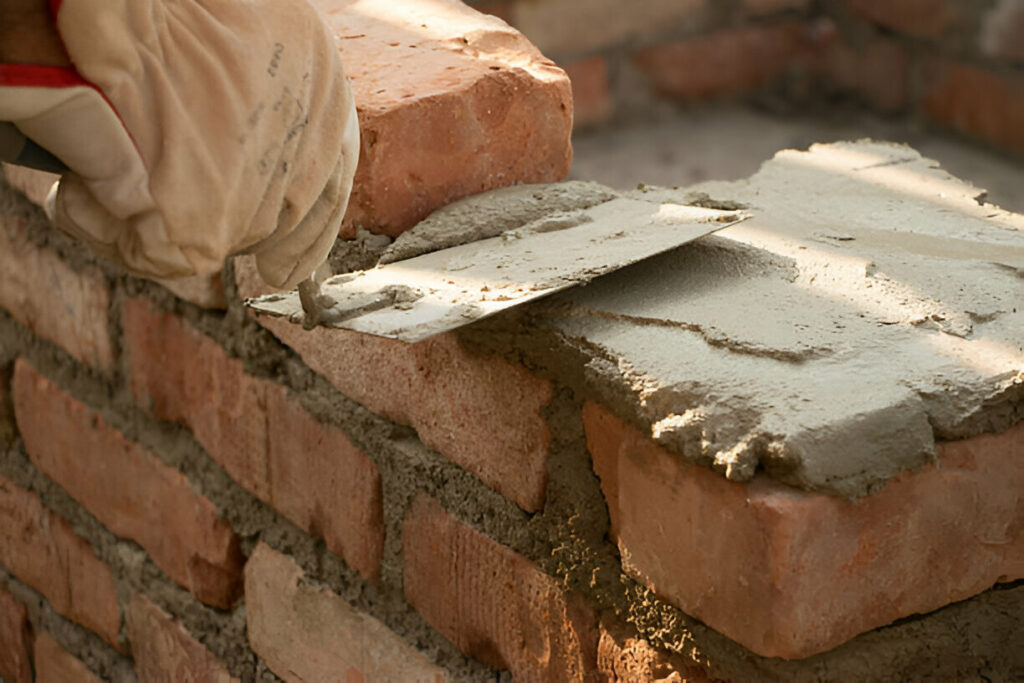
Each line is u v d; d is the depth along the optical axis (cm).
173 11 88
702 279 122
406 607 150
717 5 408
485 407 129
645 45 403
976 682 114
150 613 195
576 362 114
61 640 222
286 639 170
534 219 137
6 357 218
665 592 111
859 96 419
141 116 87
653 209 136
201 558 181
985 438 106
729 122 409
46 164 93
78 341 199
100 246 95
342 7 168
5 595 237
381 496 148
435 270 123
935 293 117
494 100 143
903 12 396
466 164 142
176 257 91
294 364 158
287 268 101
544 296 119
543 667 130
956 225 137
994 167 371
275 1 94
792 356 106
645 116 411
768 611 101
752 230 134
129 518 196
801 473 97
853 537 101
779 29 421
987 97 379
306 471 158
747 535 100
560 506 123
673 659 113
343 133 97
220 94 89
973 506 108
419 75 143
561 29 387
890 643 108
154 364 183
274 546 169
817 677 105
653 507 110
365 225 137
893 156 161
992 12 369
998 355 108
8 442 224
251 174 91
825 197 147
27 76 82
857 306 115
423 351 135
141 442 189
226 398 169
